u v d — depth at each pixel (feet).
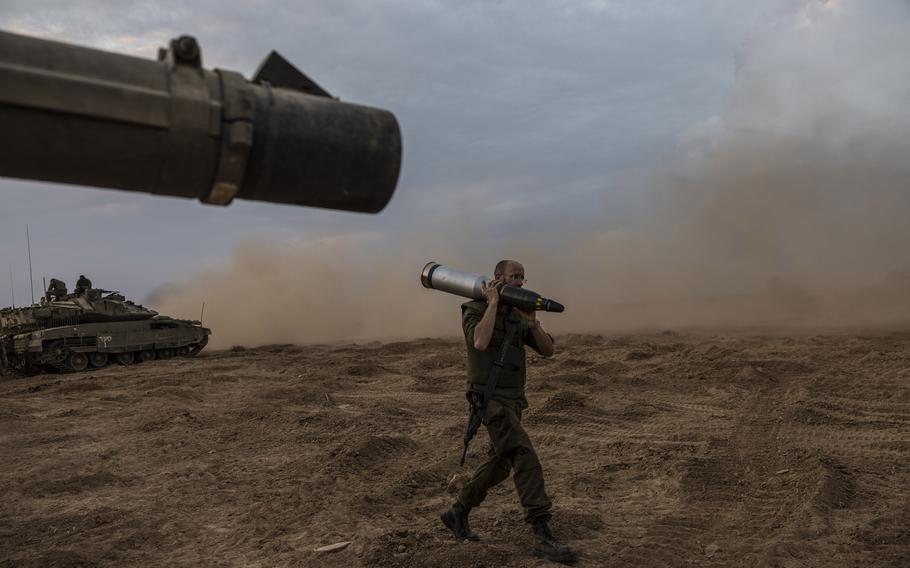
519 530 16.80
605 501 19.63
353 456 24.00
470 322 15.16
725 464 22.76
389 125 7.02
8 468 25.04
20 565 15.53
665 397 35.65
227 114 6.10
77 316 67.36
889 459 22.76
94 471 23.98
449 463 23.54
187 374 54.29
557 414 30.83
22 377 64.90
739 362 43.19
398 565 15.01
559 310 14.39
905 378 37.35
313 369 54.13
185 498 20.80
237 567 15.60
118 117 5.72
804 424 27.96
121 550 16.69
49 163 5.73
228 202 6.59
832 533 16.43
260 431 29.94
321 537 17.08
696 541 16.43
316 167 6.66
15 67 5.44
